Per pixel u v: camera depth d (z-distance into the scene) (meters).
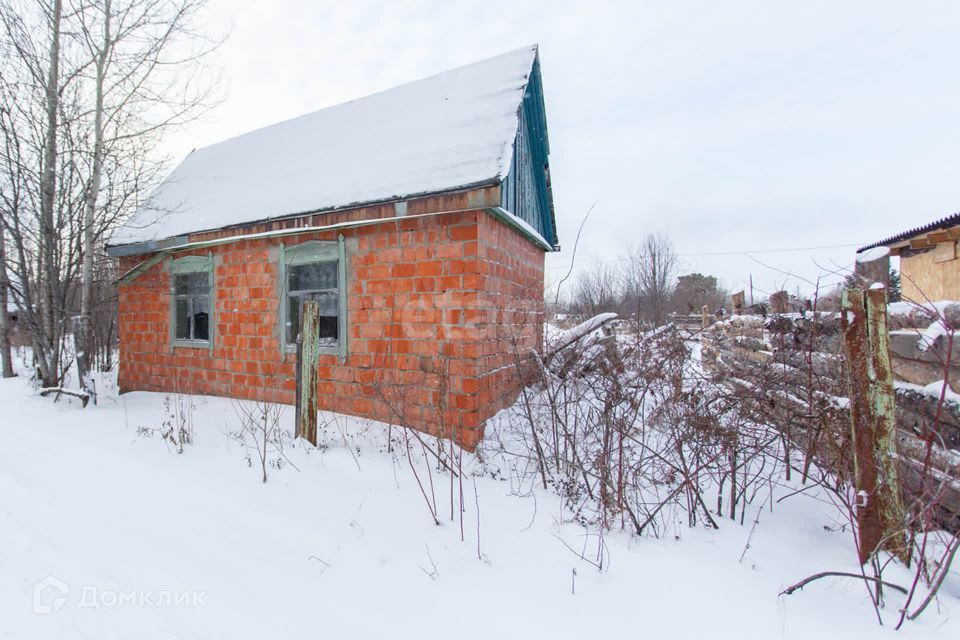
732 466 3.02
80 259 6.56
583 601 2.22
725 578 2.36
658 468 3.33
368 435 4.49
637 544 2.70
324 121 7.32
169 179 8.29
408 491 3.39
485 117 4.98
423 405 4.52
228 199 6.36
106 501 3.21
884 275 2.88
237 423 5.06
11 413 5.57
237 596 2.22
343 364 5.09
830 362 3.04
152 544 2.67
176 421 5.16
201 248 6.25
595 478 3.41
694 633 1.99
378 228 4.83
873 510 2.32
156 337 6.78
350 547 2.69
